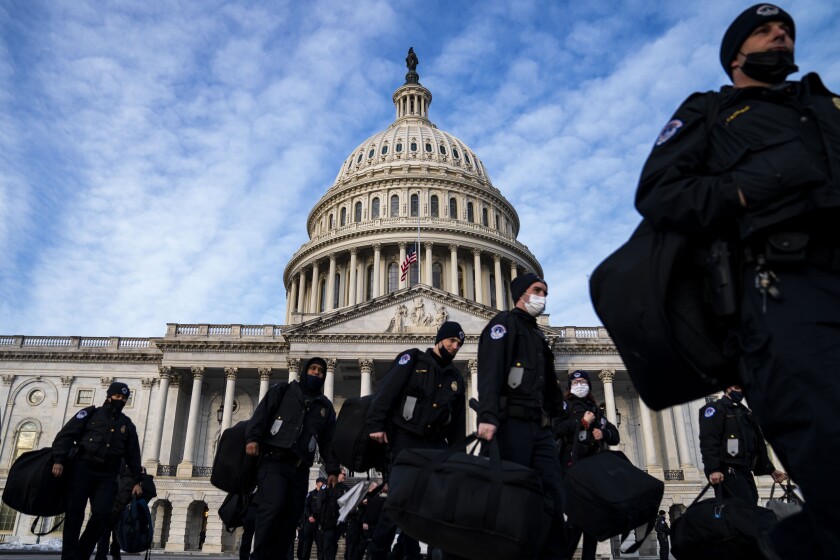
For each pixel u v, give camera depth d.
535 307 7.00
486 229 87.94
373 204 91.31
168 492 56.81
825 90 3.67
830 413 2.75
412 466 5.57
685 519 7.23
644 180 3.62
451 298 61.09
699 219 3.32
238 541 56.38
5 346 65.50
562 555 6.33
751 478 9.70
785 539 3.22
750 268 3.24
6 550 28.91
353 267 83.62
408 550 12.16
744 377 3.24
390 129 104.25
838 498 2.71
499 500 5.15
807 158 3.13
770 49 3.76
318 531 20.84
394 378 8.52
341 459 9.23
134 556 36.53
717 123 3.59
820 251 3.09
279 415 9.61
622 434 63.19
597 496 6.62
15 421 63.44
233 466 9.88
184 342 62.31
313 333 59.47
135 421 63.19
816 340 2.90
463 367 60.66
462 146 102.94
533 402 6.60
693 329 3.50
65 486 10.93
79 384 64.88
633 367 3.65
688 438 60.28
